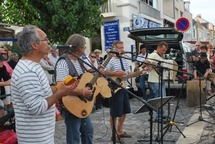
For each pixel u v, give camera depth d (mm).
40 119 2740
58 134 6578
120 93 5629
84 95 3406
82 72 4219
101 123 7566
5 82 5559
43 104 2654
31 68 2693
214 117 7328
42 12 12430
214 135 6273
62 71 4023
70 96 3896
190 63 10578
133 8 18797
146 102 3867
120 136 6172
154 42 11328
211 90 11445
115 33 17500
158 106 4465
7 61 7484
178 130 6512
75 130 4012
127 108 5906
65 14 12352
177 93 10758
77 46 4094
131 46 16438
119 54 5094
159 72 5961
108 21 18156
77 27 12766
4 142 3646
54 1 12078
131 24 18156
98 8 13344
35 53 2789
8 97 6402
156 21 23750
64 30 12539
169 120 6535
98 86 4484
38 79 2713
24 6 12516
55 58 8258
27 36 2740
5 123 3967
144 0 22734
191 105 9469
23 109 2707
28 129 2719
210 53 14016
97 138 6246
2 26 9156
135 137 6254
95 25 13453
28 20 12688
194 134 6426
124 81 5715
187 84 9539
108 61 5484
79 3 12570
